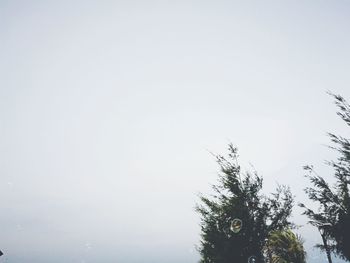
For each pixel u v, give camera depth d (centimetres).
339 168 800
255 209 998
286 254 964
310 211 831
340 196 795
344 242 774
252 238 965
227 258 962
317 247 830
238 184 1019
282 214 995
